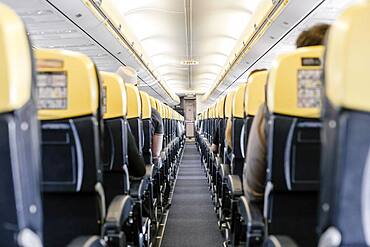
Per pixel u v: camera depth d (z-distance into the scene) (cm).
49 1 415
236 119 327
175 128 1061
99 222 172
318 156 169
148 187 383
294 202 183
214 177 627
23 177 91
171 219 567
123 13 807
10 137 88
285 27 563
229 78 1352
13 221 93
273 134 166
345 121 84
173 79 2147
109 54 742
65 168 159
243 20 888
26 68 90
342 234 89
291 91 160
